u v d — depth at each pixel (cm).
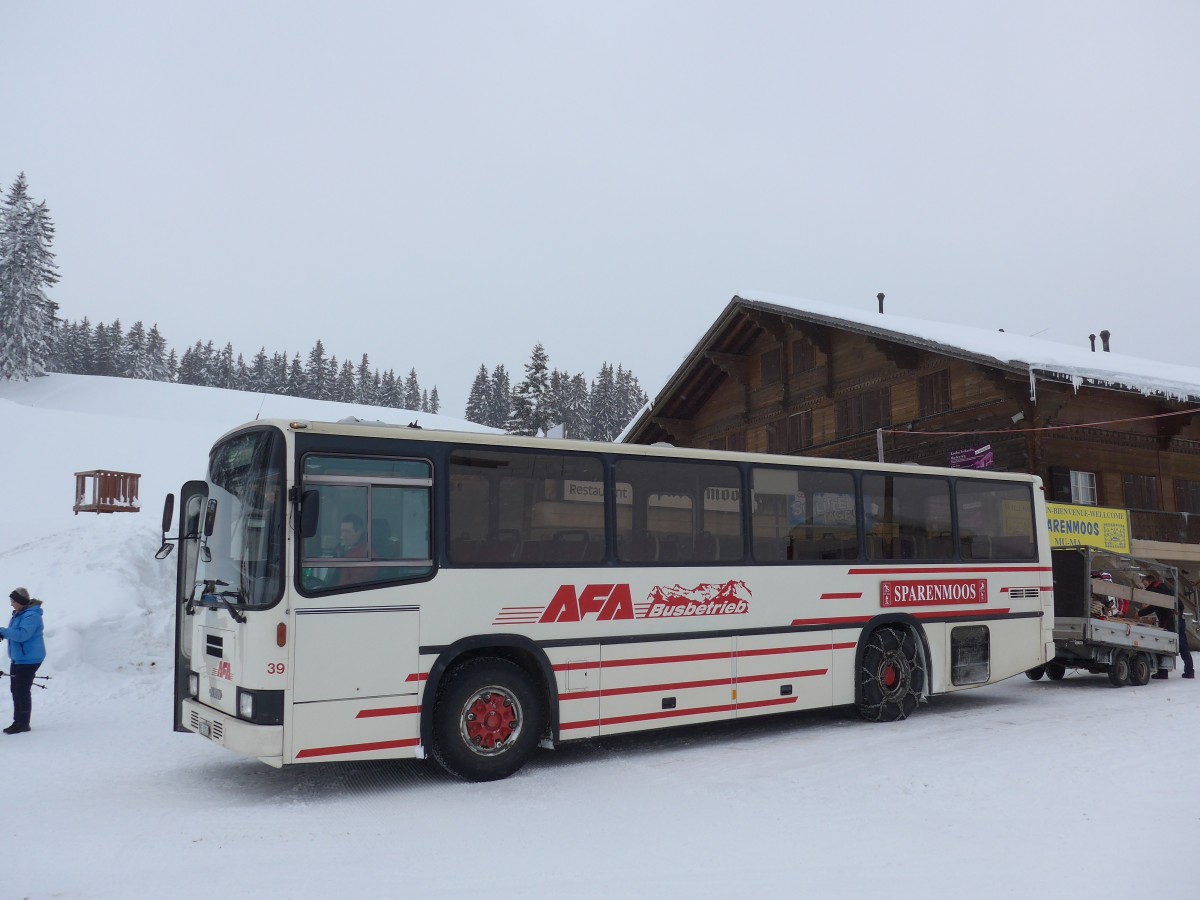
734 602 1023
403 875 566
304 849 623
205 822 693
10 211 8925
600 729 909
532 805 747
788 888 536
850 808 727
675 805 744
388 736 787
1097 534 2222
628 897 523
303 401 9275
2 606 1539
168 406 8256
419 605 814
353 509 797
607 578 931
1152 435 2448
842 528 1142
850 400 2722
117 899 520
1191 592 1988
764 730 1116
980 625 1268
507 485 884
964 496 1285
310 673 755
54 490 4128
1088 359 2456
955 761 906
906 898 517
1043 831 657
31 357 8800
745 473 1062
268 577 756
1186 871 562
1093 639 1505
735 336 3086
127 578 1689
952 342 2214
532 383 7575
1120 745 987
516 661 898
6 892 531
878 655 1154
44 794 782
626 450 968
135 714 1195
